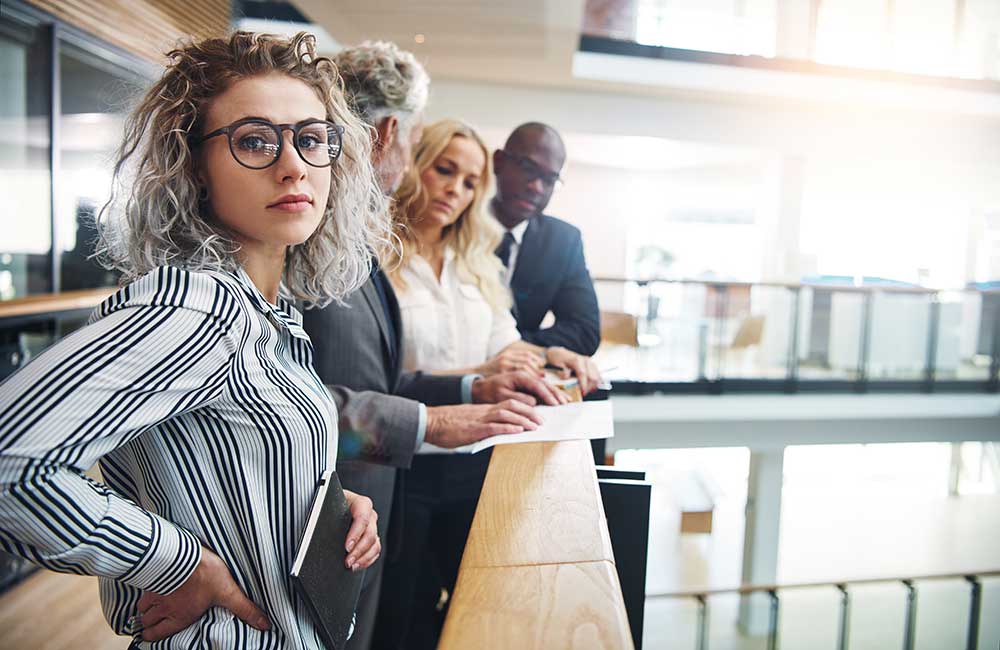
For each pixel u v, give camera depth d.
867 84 6.29
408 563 1.72
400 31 5.20
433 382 1.49
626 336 5.98
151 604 0.72
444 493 1.73
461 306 1.86
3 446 0.56
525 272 2.46
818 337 7.41
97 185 4.00
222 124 0.76
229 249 0.78
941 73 6.26
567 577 0.68
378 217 1.09
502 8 4.77
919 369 7.36
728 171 9.08
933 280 7.65
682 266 9.38
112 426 0.61
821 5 6.00
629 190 9.07
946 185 7.46
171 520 0.73
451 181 1.78
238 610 0.72
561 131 6.57
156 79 0.80
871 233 7.75
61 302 3.63
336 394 1.23
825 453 9.74
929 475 9.70
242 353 0.72
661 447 7.08
